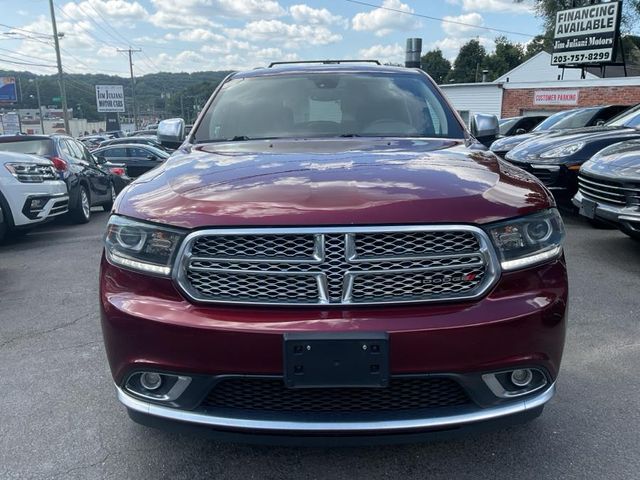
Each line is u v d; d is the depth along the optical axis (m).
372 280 2.06
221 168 2.58
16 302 4.81
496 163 2.68
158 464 2.48
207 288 2.11
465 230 2.07
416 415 2.05
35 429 2.77
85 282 5.42
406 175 2.36
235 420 2.06
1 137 8.74
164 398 2.14
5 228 7.16
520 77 45.88
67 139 9.73
